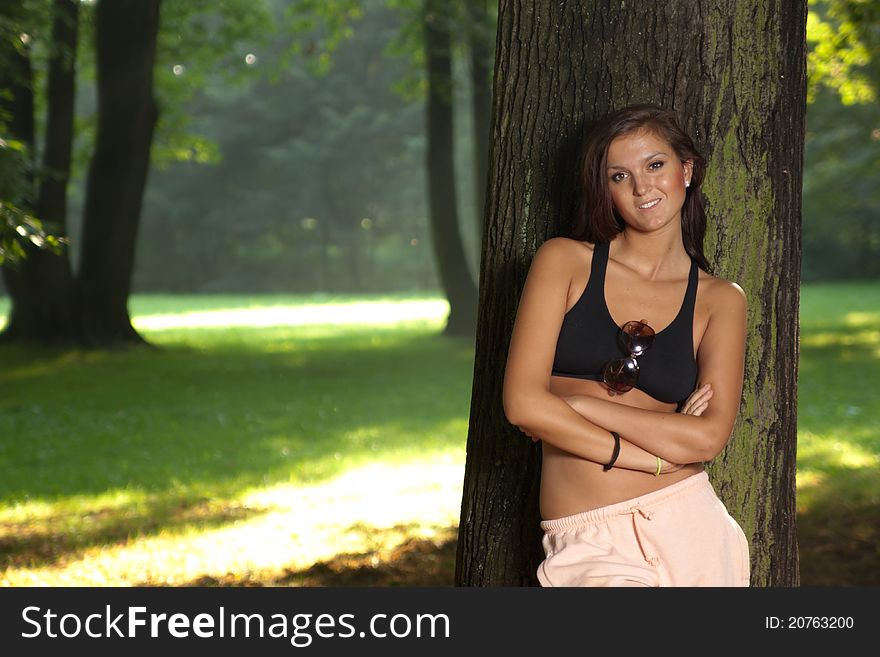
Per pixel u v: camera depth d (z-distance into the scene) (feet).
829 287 198.29
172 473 39.70
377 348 95.04
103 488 36.76
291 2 219.00
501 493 14.03
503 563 14.02
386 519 31.76
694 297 11.02
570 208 13.42
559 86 13.46
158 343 102.94
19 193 46.29
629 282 10.96
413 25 112.37
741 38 13.39
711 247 13.57
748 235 13.62
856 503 32.24
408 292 273.54
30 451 44.37
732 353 10.95
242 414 55.21
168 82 120.37
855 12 45.80
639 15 13.23
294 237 267.80
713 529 10.87
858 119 134.82
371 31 232.12
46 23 74.95
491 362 14.06
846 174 157.17
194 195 255.09
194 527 30.45
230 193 256.11
